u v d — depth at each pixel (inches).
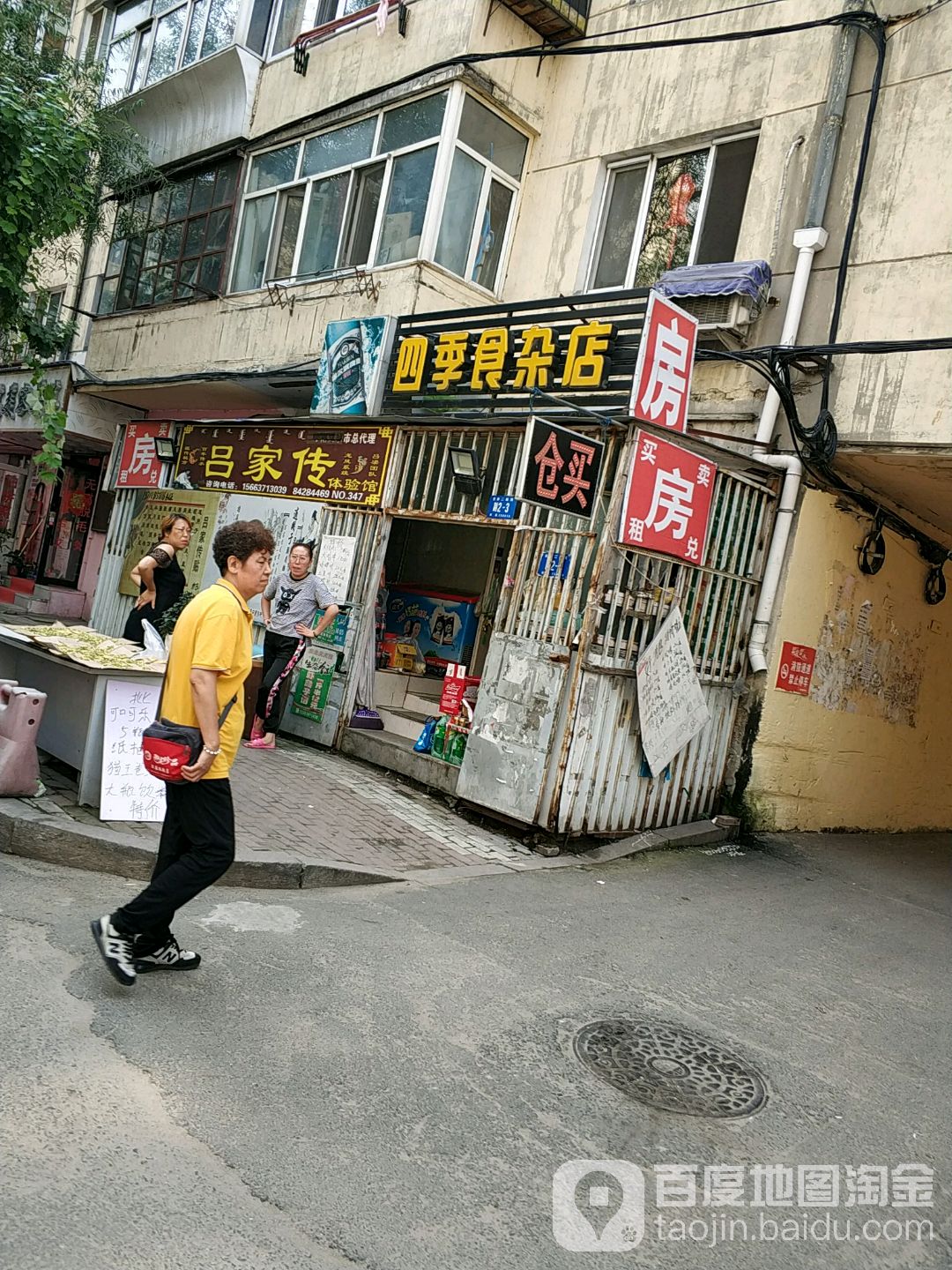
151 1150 109.3
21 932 159.9
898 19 302.8
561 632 273.1
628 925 220.1
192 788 146.9
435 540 438.0
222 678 147.0
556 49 345.1
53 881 187.9
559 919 216.8
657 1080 148.2
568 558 276.4
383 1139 119.9
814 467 312.3
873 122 303.0
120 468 479.5
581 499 263.0
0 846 202.1
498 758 281.0
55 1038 129.1
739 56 343.0
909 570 378.0
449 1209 108.7
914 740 408.5
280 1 470.9
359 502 356.2
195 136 502.3
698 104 351.9
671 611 285.4
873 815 394.0
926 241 287.0
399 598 422.9
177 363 490.9
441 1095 132.5
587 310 310.3
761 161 330.3
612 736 278.2
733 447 321.1
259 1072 130.1
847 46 309.7
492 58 363.3
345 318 401.7
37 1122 110.6
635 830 293.3
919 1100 156.7
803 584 324.2
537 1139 126.3
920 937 250.8
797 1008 187.2
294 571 323.3
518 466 309.0
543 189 398.6
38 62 463.2
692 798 312.5
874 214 299.1
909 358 285.9
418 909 209.2
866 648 363.3
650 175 369.7
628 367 298.0
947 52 292.0
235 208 474.0
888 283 292.5
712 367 328.8
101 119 492.7
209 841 147.3
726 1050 162.7
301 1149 114.7
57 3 537.6
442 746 312.2
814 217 307.9
